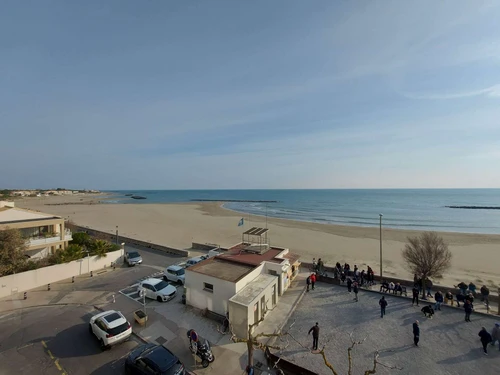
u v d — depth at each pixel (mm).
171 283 26234
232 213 96312
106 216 78875
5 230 23953
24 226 26906
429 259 24500
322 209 116812
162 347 13805
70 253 27484
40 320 18609
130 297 22531
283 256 27109
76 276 27328
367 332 17797
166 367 12398
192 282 20812
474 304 21953
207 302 19922
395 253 40719
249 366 11812
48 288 23875
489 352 15570
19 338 16391
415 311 20578
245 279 20016
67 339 16375
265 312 19594
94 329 16312
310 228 62500
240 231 57094
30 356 14695
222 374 13594
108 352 15219
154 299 22141
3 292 22125
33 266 24656
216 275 20234
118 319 16219
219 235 52562
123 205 124688
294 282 26375
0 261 22609
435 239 27453
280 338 17047
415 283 24062
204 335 17125
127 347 15773
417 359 15031
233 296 18250
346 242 47781
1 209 27234
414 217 87562
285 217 87688
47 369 13711
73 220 68688
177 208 112375
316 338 15664
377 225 71000
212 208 116688
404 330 17984
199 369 13938
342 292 24219
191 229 58719
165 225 63625
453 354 15445
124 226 60594
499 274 31891
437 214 95812
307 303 22141
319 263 28984
